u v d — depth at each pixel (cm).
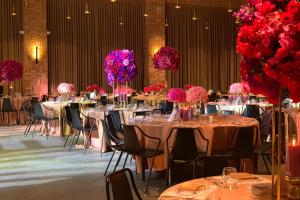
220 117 613
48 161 706
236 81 1703
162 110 795
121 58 729
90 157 737
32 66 1365
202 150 518
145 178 580
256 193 239
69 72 1437
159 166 556
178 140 483
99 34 1480
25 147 846
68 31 1434
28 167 662
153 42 1541
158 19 1545
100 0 1477
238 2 1688
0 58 1337
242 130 483
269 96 205
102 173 616
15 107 1225
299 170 219
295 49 186
